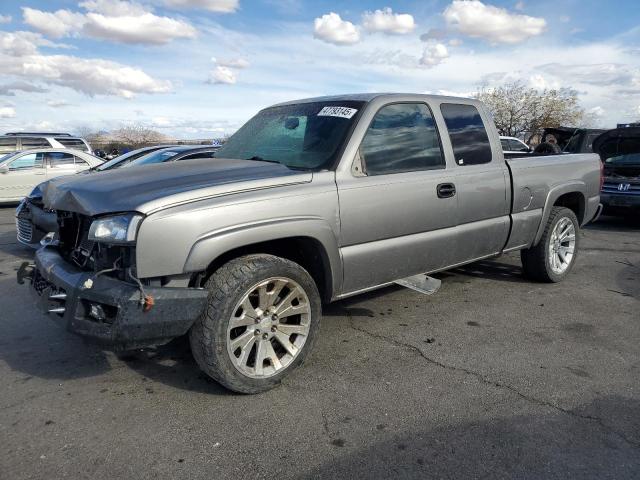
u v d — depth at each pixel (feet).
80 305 9.59
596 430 9.41
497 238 15.79
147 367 11.98
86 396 10.64
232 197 10.05
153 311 9.18
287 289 11.05
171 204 9.43
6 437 9.18
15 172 42.14
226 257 10.71
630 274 20.16
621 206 31.22
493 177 15.17
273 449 8.85
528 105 133.90
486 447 8.91
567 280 19.21
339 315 15.33
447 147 14.16
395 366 11.98
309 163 12.13
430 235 13.65
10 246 26.21
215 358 9.86
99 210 9.70
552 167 17.40
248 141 14.48
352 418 9.80
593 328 14.38
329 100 13.99
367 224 12.09
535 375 11.54
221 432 9.35
